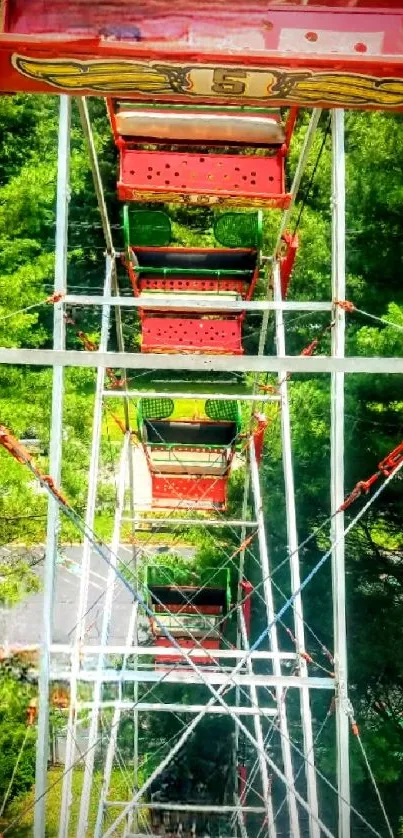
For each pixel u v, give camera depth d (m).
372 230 12.41
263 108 8.43
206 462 11.00
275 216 14.28
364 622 12.48
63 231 7.35
